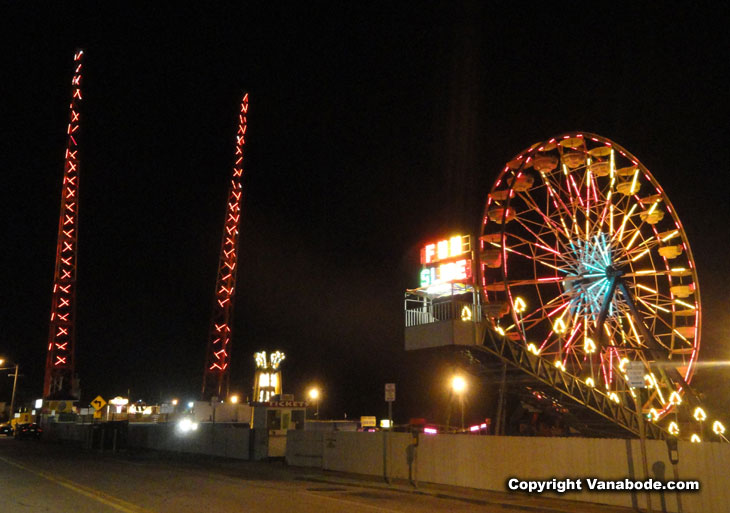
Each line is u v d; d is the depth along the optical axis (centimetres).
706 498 1473
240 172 9300
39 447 4481
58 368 8506
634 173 3991
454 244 3588
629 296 3750
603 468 1678
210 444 3531
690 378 3959
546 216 3888
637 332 3897
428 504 1670
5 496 1747
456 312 3322
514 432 3997
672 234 4019
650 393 3984
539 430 4066
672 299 4031
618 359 3841
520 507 1622
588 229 3869
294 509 1530
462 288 3450
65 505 1570
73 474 2419
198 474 2473
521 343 3466
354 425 4791
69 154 9044
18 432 6003
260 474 2509
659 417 3934
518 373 3522
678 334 4047
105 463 3003
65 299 8719
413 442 2200
